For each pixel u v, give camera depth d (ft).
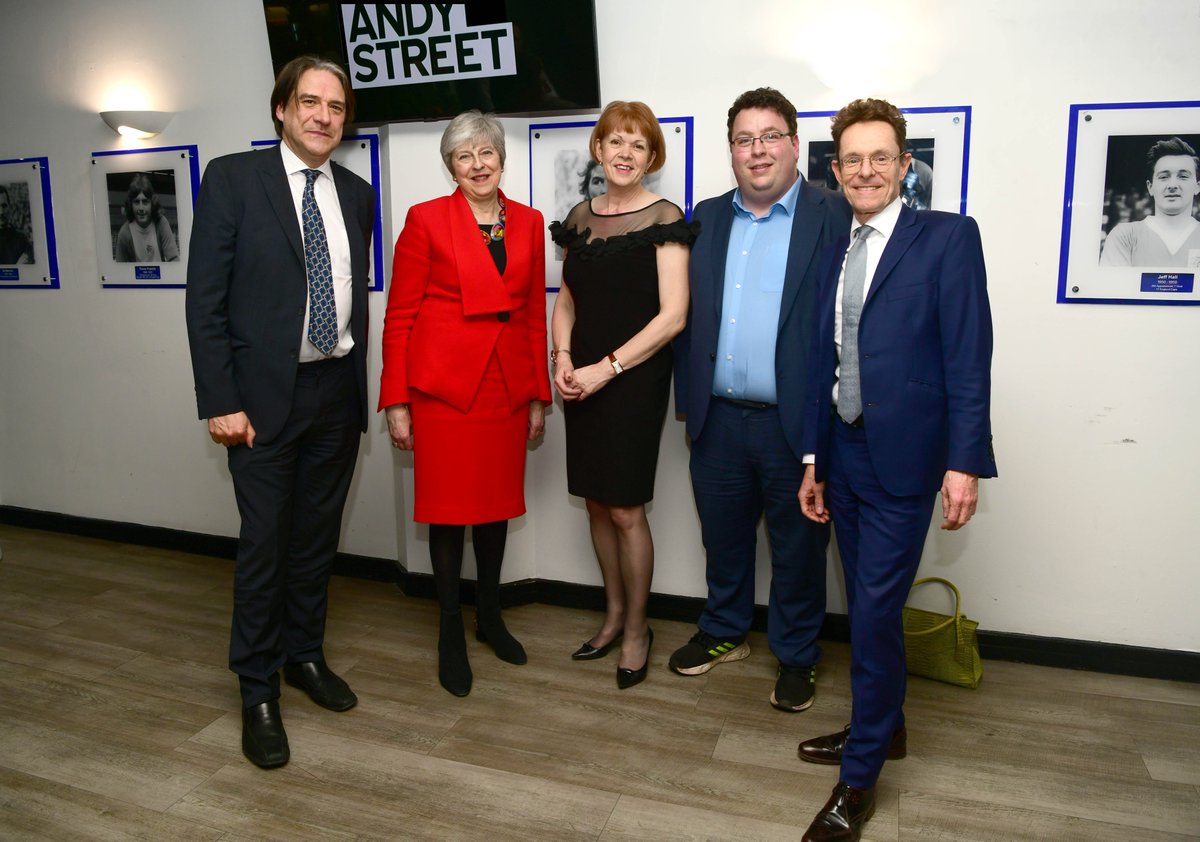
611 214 8.29
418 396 8.26
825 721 7.92
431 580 10.79
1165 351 8.41
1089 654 8.95
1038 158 8.43
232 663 7.39
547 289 10.00
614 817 6.55
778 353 7.69
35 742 7.52
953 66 8.50
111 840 6.26
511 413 8.40
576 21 8.96
